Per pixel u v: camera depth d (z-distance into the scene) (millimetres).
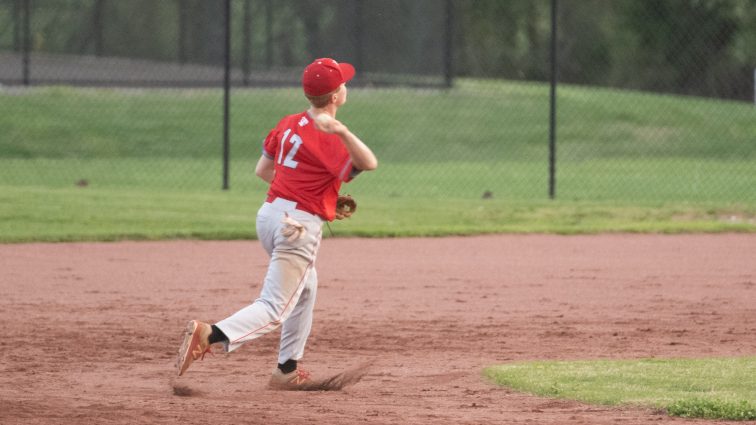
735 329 35312
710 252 51156
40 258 48031
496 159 101750
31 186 75375
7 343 32625
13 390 26344
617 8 153750
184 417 22750
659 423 22688
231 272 45344
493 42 161750
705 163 100188
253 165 95875
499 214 63500
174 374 29094
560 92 125625
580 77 157375
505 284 43062
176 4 138250
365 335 34250
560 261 48594
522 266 47281
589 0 157250
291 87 120250
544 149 106250
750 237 55969
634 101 123562
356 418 22906
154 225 57188
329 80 25266
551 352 31891
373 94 120188
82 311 37594
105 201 64938
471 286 42656
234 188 78562
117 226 56594
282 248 25375
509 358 31062
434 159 101625
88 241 52875
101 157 99312
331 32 129375
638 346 32781
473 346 32781
